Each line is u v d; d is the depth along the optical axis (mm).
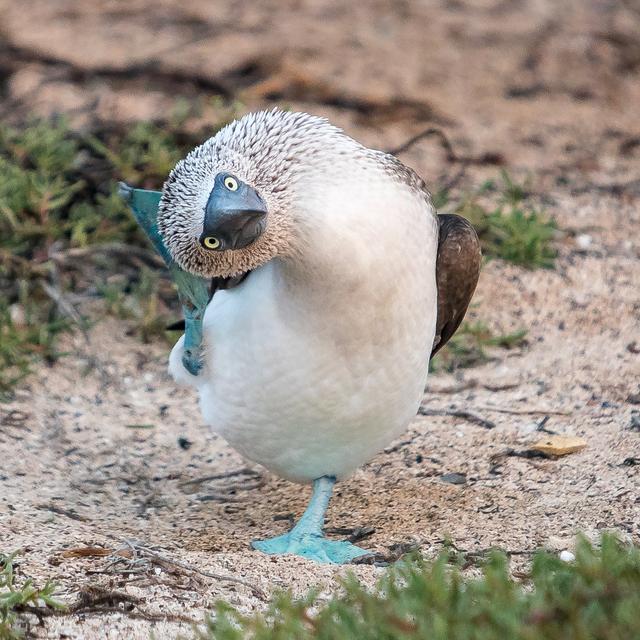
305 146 7902
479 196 15258
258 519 10086
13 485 10414
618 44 20172
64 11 20938
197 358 9023
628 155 16906
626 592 6742
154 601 7988
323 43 19906
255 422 8859
